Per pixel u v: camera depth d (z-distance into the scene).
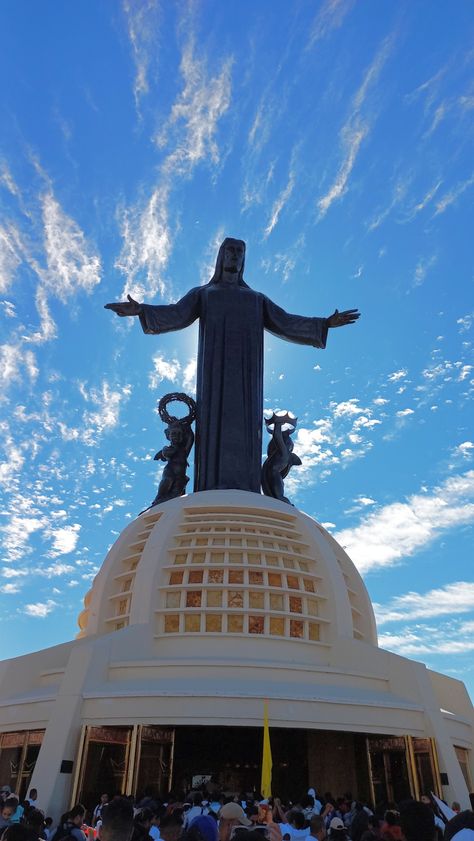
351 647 28.52
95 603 30.92
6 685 26.75
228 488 38.09
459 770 23.75
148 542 30.86
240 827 6.59
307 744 27.06
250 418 40.66
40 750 21.42
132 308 40.78
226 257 44.38
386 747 24.45
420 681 25.80
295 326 43.78
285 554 30.88
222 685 23.00
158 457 39.84
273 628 28.48
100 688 22.86
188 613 27.97
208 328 42.41
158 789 21.28
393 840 7.33
